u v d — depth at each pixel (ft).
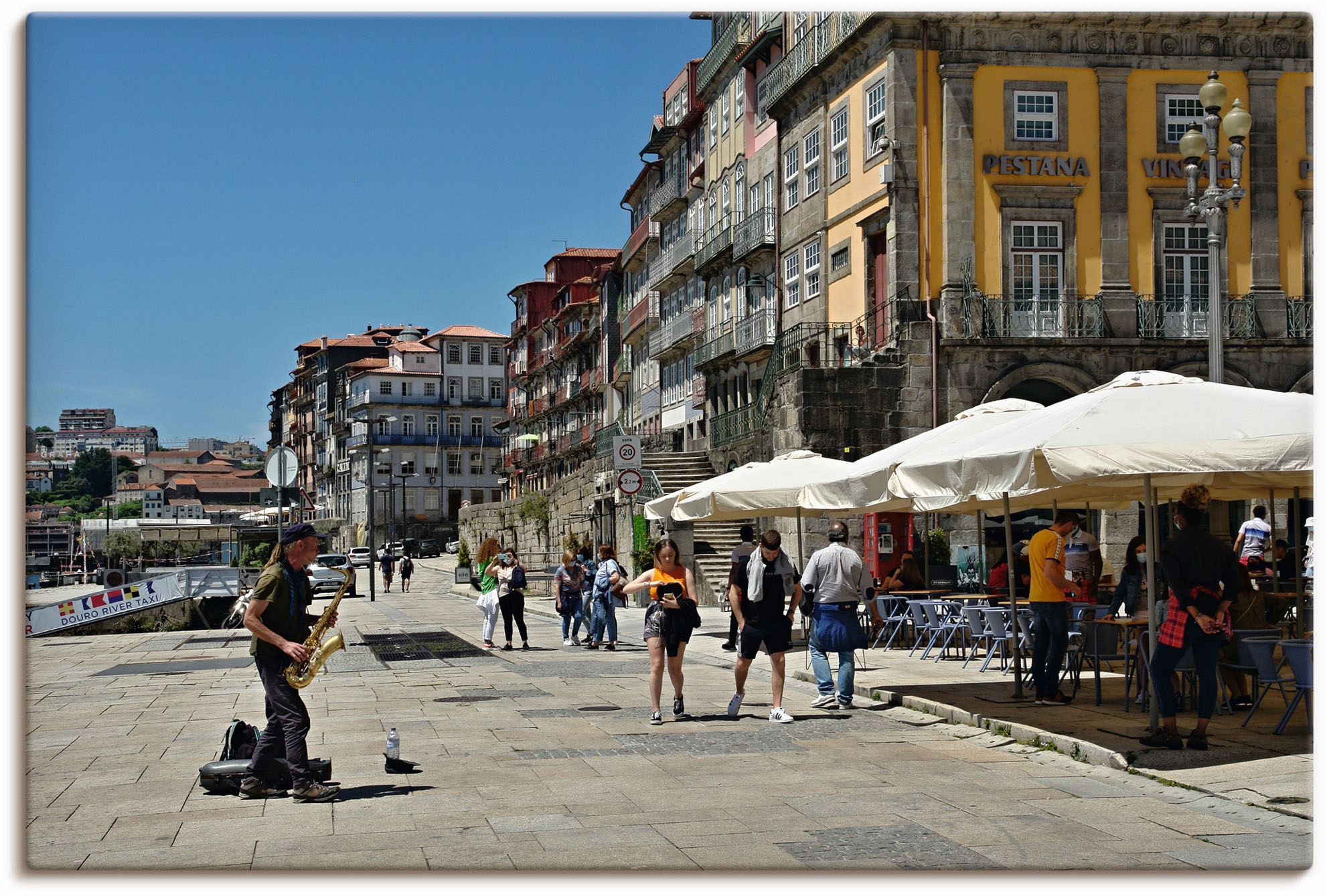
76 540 326.65
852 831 24.11
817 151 114.83
